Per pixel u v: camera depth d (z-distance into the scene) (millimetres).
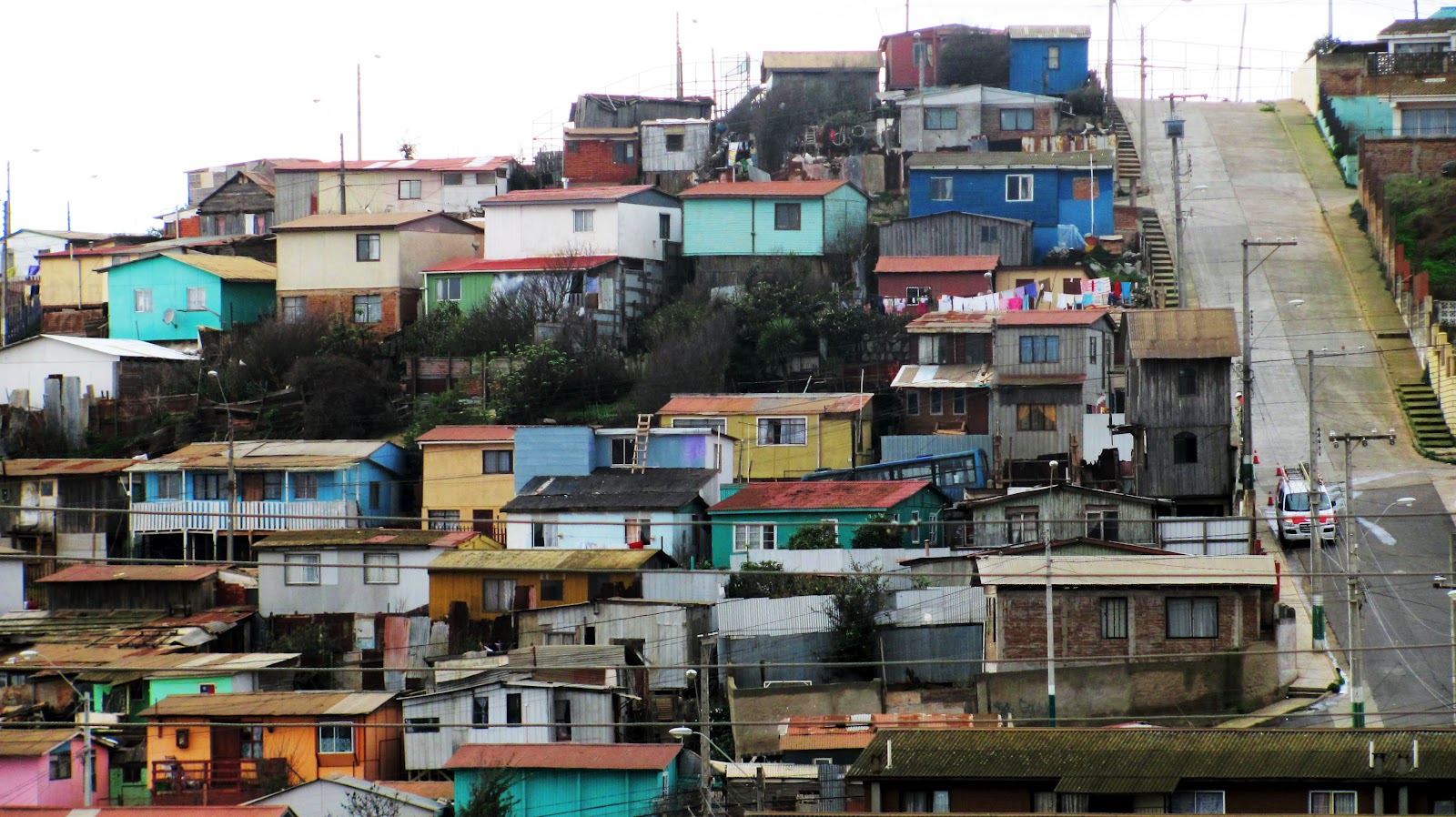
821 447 168250
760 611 129250
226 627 142375
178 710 120250
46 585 152500
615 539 153250
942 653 126812
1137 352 153125
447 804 108750
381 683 134375
